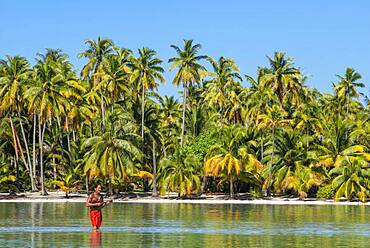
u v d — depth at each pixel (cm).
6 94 12056
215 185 12569
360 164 11038
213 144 11906
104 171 11169
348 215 7312
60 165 13925
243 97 14700
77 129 14888
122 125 11806
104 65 13688
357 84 15562
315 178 11350
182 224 5856
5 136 13125
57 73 12269
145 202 10894
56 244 4138
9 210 7994
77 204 9788
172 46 13150
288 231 5206
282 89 13575
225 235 4841
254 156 11831
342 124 11581
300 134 12569
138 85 12700
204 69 13188
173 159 11481
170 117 15475
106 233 4928
